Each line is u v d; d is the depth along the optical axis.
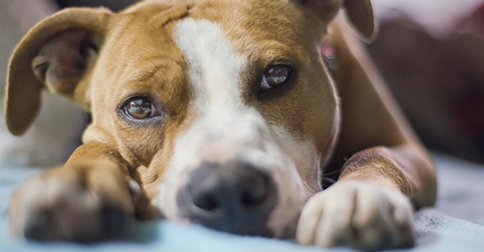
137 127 0.40
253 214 0.33
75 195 0.30
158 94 0.39
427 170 0.45
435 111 0.95
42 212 0.30
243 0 0.43
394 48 0.98
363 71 0.51
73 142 0.78
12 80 0.45
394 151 0.45
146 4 0.45
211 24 0.41
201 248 0.29
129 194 0.33
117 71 0.41
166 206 0.35
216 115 0.38
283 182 0.35
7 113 0.45
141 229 0.32
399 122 0.52
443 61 0.94
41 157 0.69
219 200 0.33
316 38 0.45
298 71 0.41
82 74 0.47
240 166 0.34
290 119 0.40
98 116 0.43
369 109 0.49
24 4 0.75
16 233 0.30
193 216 0.34
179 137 0.38
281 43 0.41
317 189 0.40
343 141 0.49
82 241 0.30
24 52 0.45
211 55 0.40
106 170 0.32
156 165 0.39
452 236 0.33
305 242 0.31
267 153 0.36
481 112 0.90
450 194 0.59
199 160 0.35
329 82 0.44
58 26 0.45
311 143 0.41
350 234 0.31
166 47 0.40
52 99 0.73
